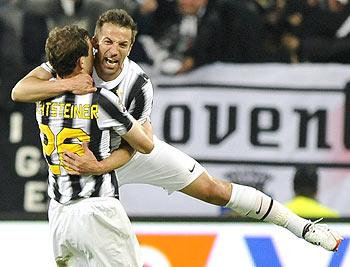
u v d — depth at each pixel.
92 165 19.06
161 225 23.39
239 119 29.52
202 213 29.20
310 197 29.56
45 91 19.00
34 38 29.17
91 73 19.36
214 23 29.73
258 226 23.58
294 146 29.64
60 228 19.58
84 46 18.97
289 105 29.64
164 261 23.36
